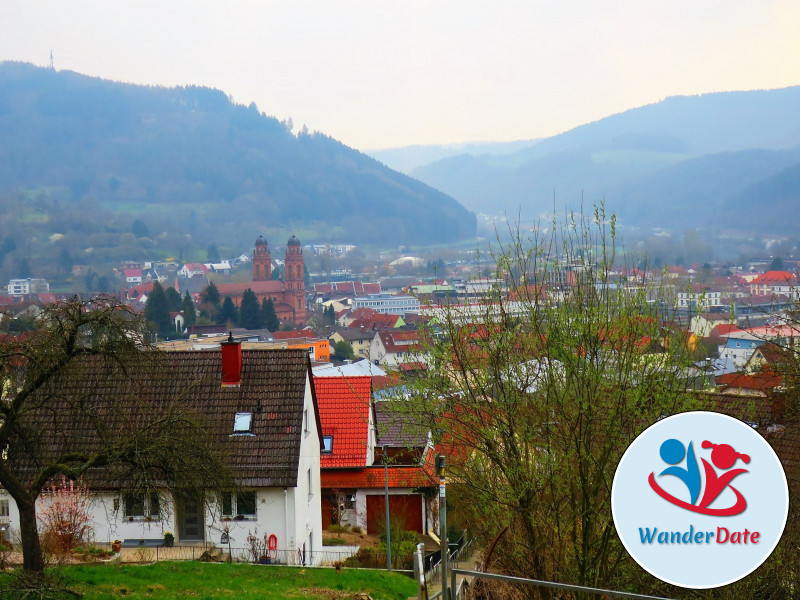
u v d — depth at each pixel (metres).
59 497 31.50
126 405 36.16
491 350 22.55
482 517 23.45
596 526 22.17
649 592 21.77
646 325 21.83
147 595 24.91
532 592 22.44
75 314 23.47
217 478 25.38
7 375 23.20
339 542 41.62
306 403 38.06
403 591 30.28
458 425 22.97
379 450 47.94
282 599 26.09
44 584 22.47
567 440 21.66
